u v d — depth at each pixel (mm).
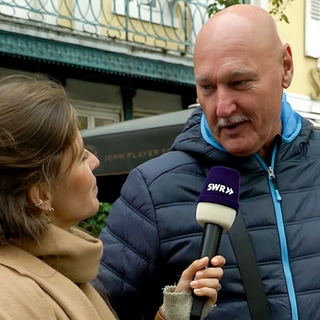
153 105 9711
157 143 5125
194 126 2641
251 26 2441
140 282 2537
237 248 2402
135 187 2572
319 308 2369
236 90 2416
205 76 2441
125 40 8672
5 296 1591
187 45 9336
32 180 1747
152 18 9273
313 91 10227
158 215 2496
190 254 2445
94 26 8609
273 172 2533
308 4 10164
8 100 1771
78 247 1823
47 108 1793
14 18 7637
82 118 9016
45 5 8273
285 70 2600
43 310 1620
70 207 1885
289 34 9953
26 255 1755
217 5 7348
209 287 1978
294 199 2516
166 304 2020
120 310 2572
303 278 2402
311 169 2584
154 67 8969
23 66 8297
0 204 1731
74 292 1751
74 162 1854
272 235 2447
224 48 2410
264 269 2410
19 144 1729
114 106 9305
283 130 2605
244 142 2449
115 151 5355
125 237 2562
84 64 8250
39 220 1783
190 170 2553
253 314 2357
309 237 2449
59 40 7992
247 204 2484
